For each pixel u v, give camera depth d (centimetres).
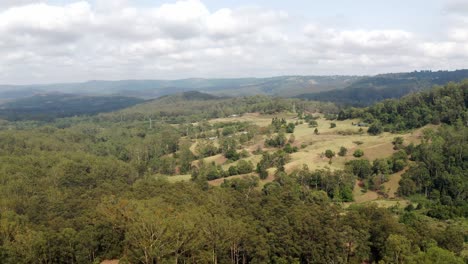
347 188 11200
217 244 5612
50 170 11812
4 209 7531
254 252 5800
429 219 8862
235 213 6919
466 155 11412
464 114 14800
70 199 8531
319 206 7788
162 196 8231
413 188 11038
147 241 5372
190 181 12712
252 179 11788
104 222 6350
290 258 5762
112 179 11806
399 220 8425
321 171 11919
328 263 5772
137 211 6350
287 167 13162
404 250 5438
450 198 10188
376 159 12719
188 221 5706
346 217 6556
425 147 12419
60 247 5700
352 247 6272
